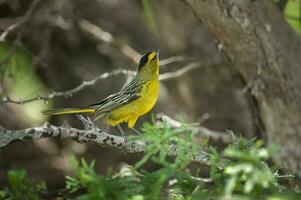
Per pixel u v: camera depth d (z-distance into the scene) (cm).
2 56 1697
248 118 1507
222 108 1612
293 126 1223
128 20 1878
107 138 812
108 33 1708
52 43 1797
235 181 587
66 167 1736
